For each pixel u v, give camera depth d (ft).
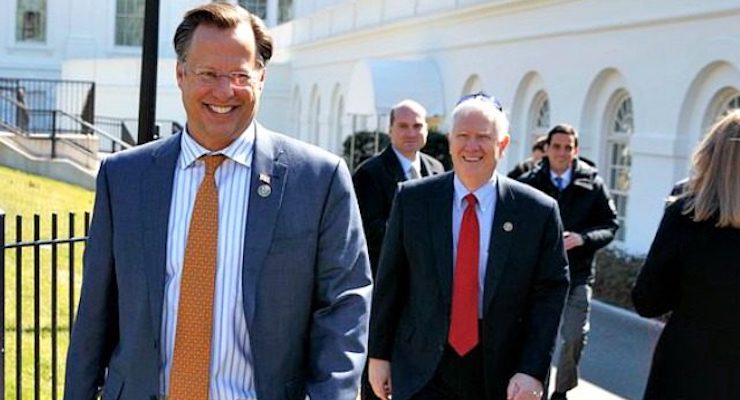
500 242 13.62
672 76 41.22
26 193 48.60
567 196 23.20
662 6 41.75
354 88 72.49
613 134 47.09
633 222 43.57
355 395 9.08
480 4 60.08
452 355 13.64
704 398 11.92
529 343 13.52
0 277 16.44
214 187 9.07
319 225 9.18
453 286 13.66
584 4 48.16
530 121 55.36
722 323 11.86
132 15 132.98
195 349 8.93
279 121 112.98
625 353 30.89
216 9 8.98
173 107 106.52
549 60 51.90
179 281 8.99
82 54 130.93
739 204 11.64
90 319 9.44
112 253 9.33
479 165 13.64
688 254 12.11
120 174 9.33
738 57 37.01
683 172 40.86
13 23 128.77
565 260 13.99
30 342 24.35
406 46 75.25
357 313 9.26
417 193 14.08
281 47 117.39
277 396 9.01
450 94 66.44
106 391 9.29
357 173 20.08
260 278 8.93
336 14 94.38
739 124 11.86
